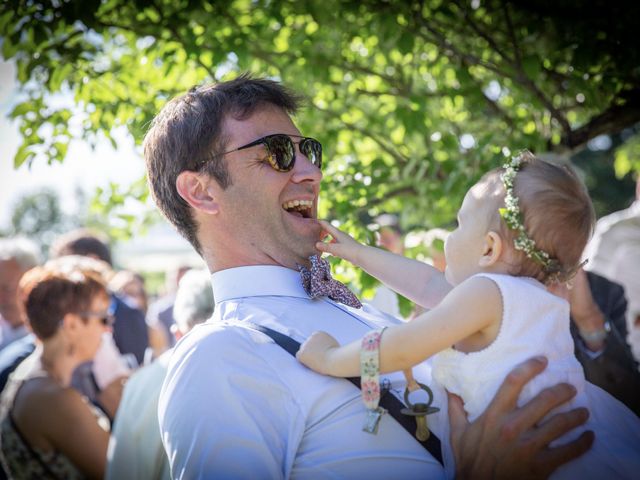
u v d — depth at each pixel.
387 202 3.49
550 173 1.75
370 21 3.17
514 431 1.61
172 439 1.78
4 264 4.75
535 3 3.05
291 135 2.12
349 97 3.55
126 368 4.27
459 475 1.70
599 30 2.96
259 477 1.67
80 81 3.19
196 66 3.37
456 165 3.09
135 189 3.62
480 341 1.72
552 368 1.69
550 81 3.37
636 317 3.82
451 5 3.22
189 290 3.31
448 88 3.30
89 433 3.14
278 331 1.90
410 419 1.80
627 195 16.08
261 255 2.08
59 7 2.95
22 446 3.10
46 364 3.24
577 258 1.78
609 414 1.83
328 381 1.79
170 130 2.10
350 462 1.74
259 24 3.27
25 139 3.20
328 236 2.49
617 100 3.22
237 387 1.77
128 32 3.30
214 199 2.07
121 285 6.33
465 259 1.83
